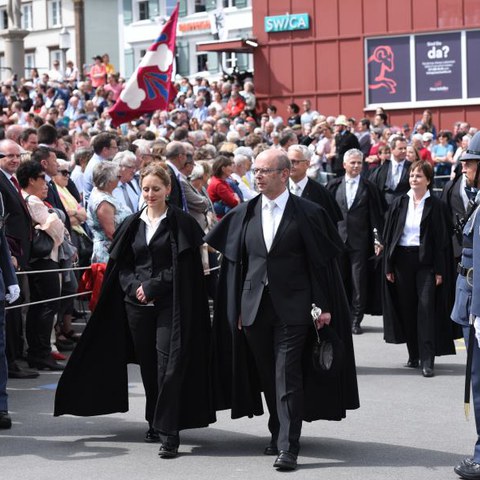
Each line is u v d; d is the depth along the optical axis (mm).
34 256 20031
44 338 20250
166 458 13992
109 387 14859
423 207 20062
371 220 23578
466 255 13188
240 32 75812
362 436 15070
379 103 55688
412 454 14078
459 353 22516
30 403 17406
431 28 54250
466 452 14188
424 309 19766
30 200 20219
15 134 24672
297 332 13547
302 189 19406
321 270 13758
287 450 13312
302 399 13562
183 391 14289
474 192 15203
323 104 56812
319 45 56719
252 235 13828
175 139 28578
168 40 30125
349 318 14219
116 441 14961
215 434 15383
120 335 14844
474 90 53812
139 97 29984
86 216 22906
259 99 58250
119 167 21016
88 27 91750
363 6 55656
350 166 23547
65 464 13734
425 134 42469
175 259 14164
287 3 57219
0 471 13422
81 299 21875
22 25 98812
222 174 25922
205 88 54562
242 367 14102
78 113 47812
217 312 14227
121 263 14711
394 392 18094
